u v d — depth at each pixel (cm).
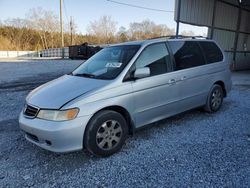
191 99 444
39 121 293
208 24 1310
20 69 1595
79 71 401
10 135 397
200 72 455
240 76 1220
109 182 262
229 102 612
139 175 275
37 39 6138
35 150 343
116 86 327
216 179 263
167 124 443
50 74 1299
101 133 312
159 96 381
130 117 346
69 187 255
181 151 333
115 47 420
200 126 432
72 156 325
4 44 5481
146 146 351
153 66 379
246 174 273
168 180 263
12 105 592
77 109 290
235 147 344
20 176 276
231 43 1517
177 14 1089
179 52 427
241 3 1420
